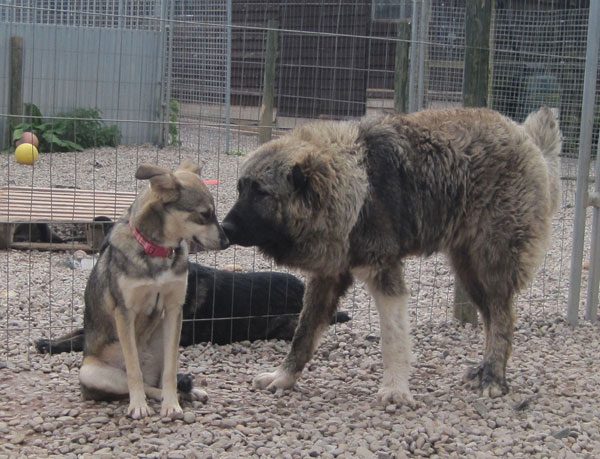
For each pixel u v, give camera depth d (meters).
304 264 4.77
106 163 13.35
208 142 14.87
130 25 16.12
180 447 3.93
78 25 16.08
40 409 4.45
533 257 5.01
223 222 4.61
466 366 5.66
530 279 5.05
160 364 4.75
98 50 14.70
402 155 4.79
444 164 4.88
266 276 6.27
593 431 4.48
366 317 6.86
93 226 8.44
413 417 4.54
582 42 12.11
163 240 4.23
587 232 10.18
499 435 4.37
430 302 7.37
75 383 4.95
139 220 4.20
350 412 4.58
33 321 6.23
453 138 4.92
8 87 14.45
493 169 4.94
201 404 4.60
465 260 5.21
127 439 4.03
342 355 5.84
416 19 10.46
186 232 4.26
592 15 6.41
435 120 5.01
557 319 6.94
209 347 5.93
